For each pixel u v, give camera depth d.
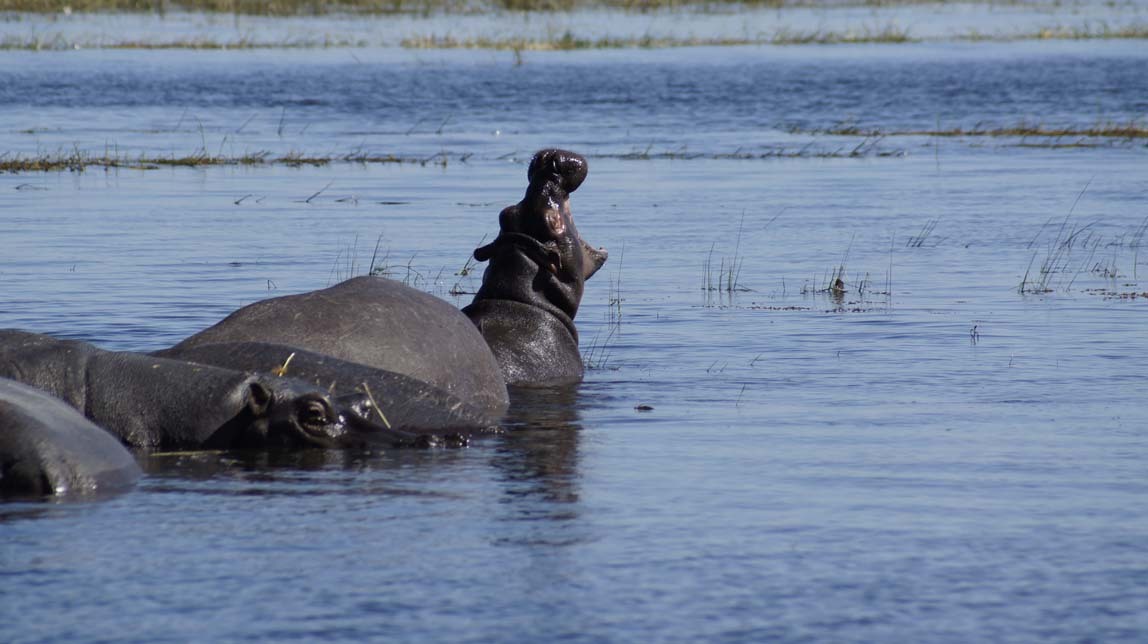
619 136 133.12
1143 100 161.12
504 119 144.50
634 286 66.31
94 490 32.62
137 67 183.25
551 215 49.31
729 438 38.81
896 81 179.12
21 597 25.80
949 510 31.61
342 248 75.19
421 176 106.88
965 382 46.56
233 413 37.22
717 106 156.75
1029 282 67.06
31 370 36.94
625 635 24.33
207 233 79.88
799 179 106.69
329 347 41.16
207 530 29.73
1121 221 85.94
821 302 62.47
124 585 26.41
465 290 63.88
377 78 176.25
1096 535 29.80
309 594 26.00
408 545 28.83
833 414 41.91
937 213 89.62
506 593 26.16
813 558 28.25
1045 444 37.97
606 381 47.47
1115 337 54.28
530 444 38.09
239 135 130.62
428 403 39.88
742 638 24.25
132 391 37.28
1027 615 25.36
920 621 25.06
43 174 104.88
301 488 33.22
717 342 54.09
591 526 30.23
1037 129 137.62
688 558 28.17
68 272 67.06
